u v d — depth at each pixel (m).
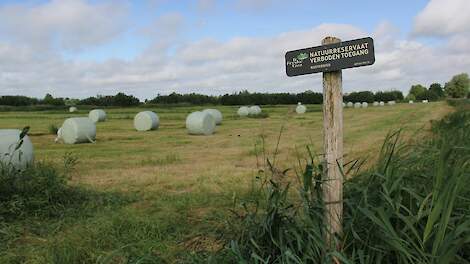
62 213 6.66
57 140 19.62
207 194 7.91
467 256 3.59
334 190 3.76
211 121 23.34
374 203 3.80
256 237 3.89
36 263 4.77
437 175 3.27
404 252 3.24
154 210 6.94
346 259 3.29
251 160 12.76
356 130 21.67
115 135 22.77
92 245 5.23
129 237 5.46
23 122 33.28
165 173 10.56
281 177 4.24
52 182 7.25
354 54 3.59
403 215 3.59
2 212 6.38
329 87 3.78
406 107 56.31
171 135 22.61
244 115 40.41
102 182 9.51
